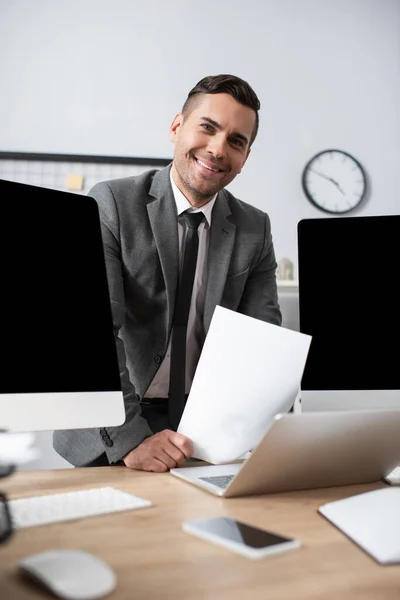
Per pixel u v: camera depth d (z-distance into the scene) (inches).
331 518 32.1
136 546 27.4
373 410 37.2
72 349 41.4
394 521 29.5
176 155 60.8
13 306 38.9
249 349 45.0
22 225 40.0
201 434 46.2
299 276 52.1
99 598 21.5
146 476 43.5
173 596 22.1
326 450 37.2
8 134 132.6
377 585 24.1
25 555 25.7
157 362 59.0
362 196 142.2
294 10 143.6
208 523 30.3
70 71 135.4
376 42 145.9
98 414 41.8
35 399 39.0
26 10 135.0
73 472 44.8
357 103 144.3
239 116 58.4
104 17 137.3
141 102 136.9
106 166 134.6
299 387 47.3
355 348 50.5
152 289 59.2
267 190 140.0
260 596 22.5
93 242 44.2
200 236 62.5
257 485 37.1
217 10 140.9
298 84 142.8
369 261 51.1
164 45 138.6
